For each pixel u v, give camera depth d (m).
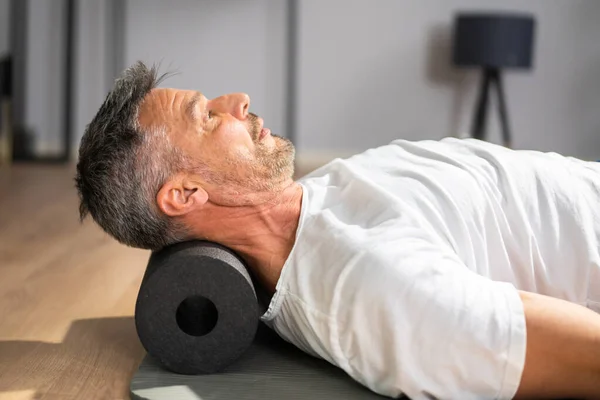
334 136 6.18
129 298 2.48
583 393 1.56
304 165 6.00
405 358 1.57
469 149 1.99
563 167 1.93
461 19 5.55
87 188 1.84
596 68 6.06
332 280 1.65
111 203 1.81
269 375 1.79
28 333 2.15
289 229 1.81
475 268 1.81
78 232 3.51
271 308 1.77
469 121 6.11
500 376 1.54
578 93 6.09
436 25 6.04
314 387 1.73
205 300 1.81
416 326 1.55
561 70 6.07
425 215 1.78
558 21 6.02
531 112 6.13
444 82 6.09
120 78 1.84
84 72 6.06
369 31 6.06
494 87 6.03
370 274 1.59
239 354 1.77
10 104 5.61
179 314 1.83
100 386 1.80
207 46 6.09
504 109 5.69
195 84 6.13
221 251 1.77
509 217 1.84
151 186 1.79
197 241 1.82
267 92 6.13
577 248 1.82
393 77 6.10
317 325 1.68
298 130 6.18
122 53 6.08
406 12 6.03
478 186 1.85
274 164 1.80
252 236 1.81
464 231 1.79
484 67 5.64
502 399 1.57
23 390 1.77
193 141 1.78
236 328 1.74
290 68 5.99
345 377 1.79
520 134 6.15
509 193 1.85
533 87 6.10
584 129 6.13
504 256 1.83
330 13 6.04
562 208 1.85
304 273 1.71
